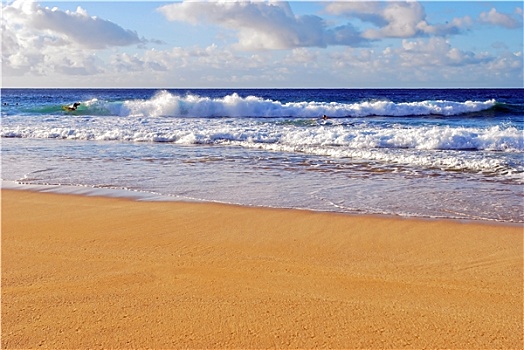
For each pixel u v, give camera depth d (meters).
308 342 3.23
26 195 7.73
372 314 3.62
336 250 5.13
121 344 3.21
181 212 6.68
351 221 6.22
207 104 24.69
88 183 8.72
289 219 6.32
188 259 4.83
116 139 15.30
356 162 10.86
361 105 25.22
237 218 6.38
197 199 7.48
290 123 19.59
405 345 3.19
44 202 7.26
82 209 6.84
